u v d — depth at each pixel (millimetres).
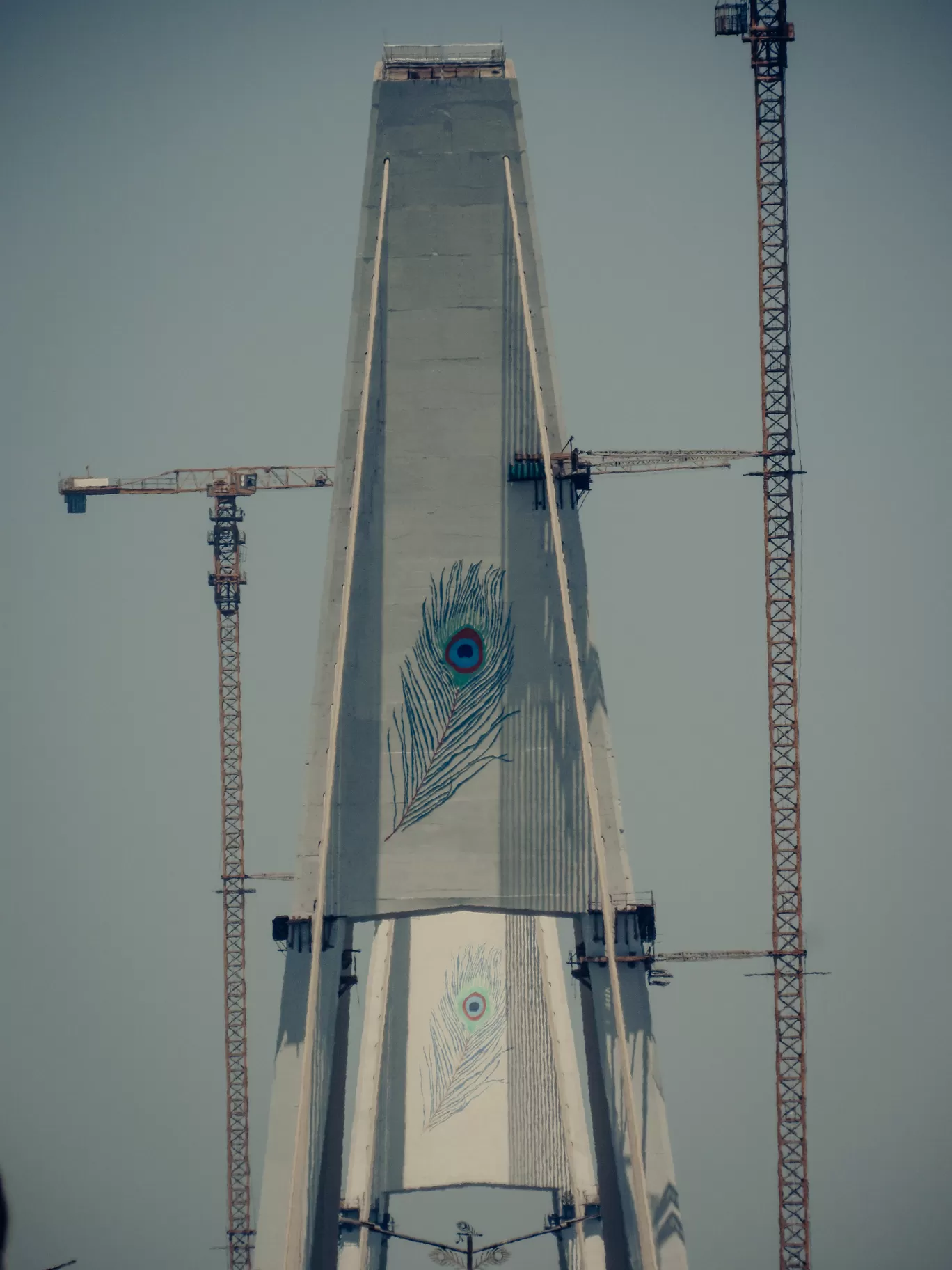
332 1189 149250
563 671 150250
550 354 154500
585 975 150375
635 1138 134250
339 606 150500
